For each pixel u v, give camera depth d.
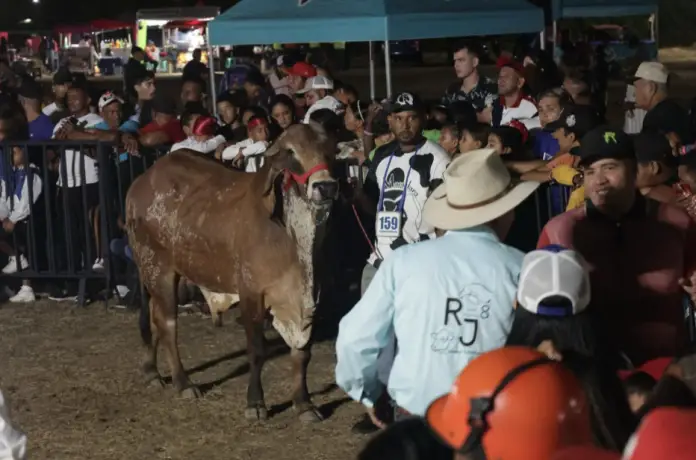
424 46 39.62
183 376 7.17
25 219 9.83
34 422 6.70
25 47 44.12
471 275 3.68
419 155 6.07
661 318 4.04
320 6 9.86
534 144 7.80
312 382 7.31
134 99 17.42
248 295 6.39
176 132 10.26
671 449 1.75
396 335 3.79
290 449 6.12
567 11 15.73
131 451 6.19
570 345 2.98
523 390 2.31
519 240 6.61
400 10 9.62
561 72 13.77
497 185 3.71
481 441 2.33
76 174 9.76
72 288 10.23
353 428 6.32
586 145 4.05
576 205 5.98
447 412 2.45
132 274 9.47
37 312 9.55
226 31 10.09
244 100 11.05
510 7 10.23
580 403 2.33
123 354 8.15
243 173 6.72
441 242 3.76
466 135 6.76
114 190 9.69
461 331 3.65
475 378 2.38
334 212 7.72
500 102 9.45
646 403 3.06
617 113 20.19
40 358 8.10
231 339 8.48
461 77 9.98
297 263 6.13
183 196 6.84
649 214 4.09
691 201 4.87
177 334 7.86
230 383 7.38
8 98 10.34
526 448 2.27
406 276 3.73
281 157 5.92
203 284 6.84
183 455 6.10
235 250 6.46
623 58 27.41
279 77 14.76
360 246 8.50
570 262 3.05
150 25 42.47
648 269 4.02
